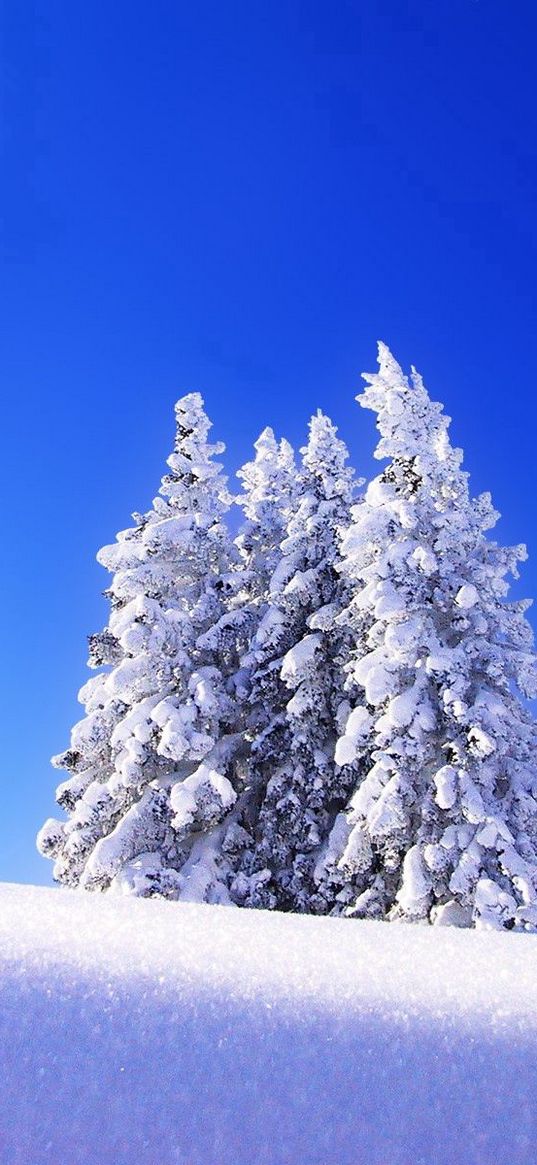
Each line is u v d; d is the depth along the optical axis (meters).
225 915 4.06
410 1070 1.52
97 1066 1.43
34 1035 1.56
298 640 22.81
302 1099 1.35
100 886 18.14
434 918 15.69
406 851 17.38
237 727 22.88
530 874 15.12
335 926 4.04
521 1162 1.14
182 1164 1.08
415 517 18.72
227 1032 1.69
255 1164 1.10
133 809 18.73
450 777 16.41
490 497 20.98
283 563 23.00
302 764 20.78
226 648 21.44
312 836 19.36
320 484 24.86
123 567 21.48
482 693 17.20
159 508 22.94
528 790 16.98
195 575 22.69
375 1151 1.17
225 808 18.83
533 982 2.42
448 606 18.66
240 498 27.22
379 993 2.15
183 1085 1.37
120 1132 1.17
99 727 20.48
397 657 17.98
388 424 20.30
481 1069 1.54
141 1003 1.86
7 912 3.29
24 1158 1.05
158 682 20.55
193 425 23.91
